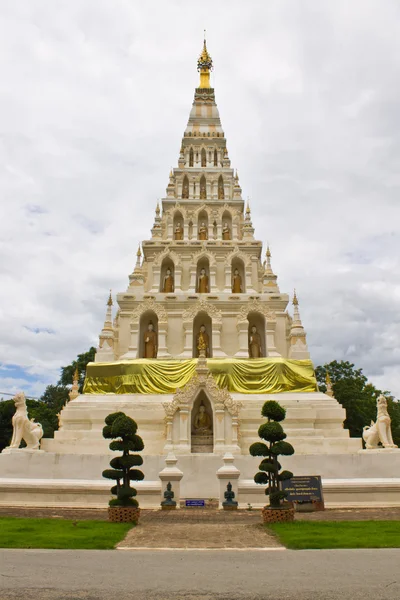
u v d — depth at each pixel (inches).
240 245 2085.4
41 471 1320.1
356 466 1326.3
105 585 428.8
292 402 1588.3
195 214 2198.6
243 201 2274.9
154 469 1323.8
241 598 392.5
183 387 1569.9
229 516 970.1
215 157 2476.6
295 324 1835.6
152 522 875.4
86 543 634.8
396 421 3110.2
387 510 1075.3
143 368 1668.3
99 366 1695.4
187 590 415.2
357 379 3233.3
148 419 1552.7
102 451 1472.7
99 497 1179.3
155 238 2146.9
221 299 1889.8
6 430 2576.3
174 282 2000.5
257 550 610.2
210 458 1338.6
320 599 389.7
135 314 1846.7
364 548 609.9
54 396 4020.7
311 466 1327.5
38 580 442.6
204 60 2869.1
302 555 569.6
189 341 1800.0
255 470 1327.5
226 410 1498.5
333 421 1569.9
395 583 433.1
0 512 1028.5
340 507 1136.2
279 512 840.3
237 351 1814.7
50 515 987.9
